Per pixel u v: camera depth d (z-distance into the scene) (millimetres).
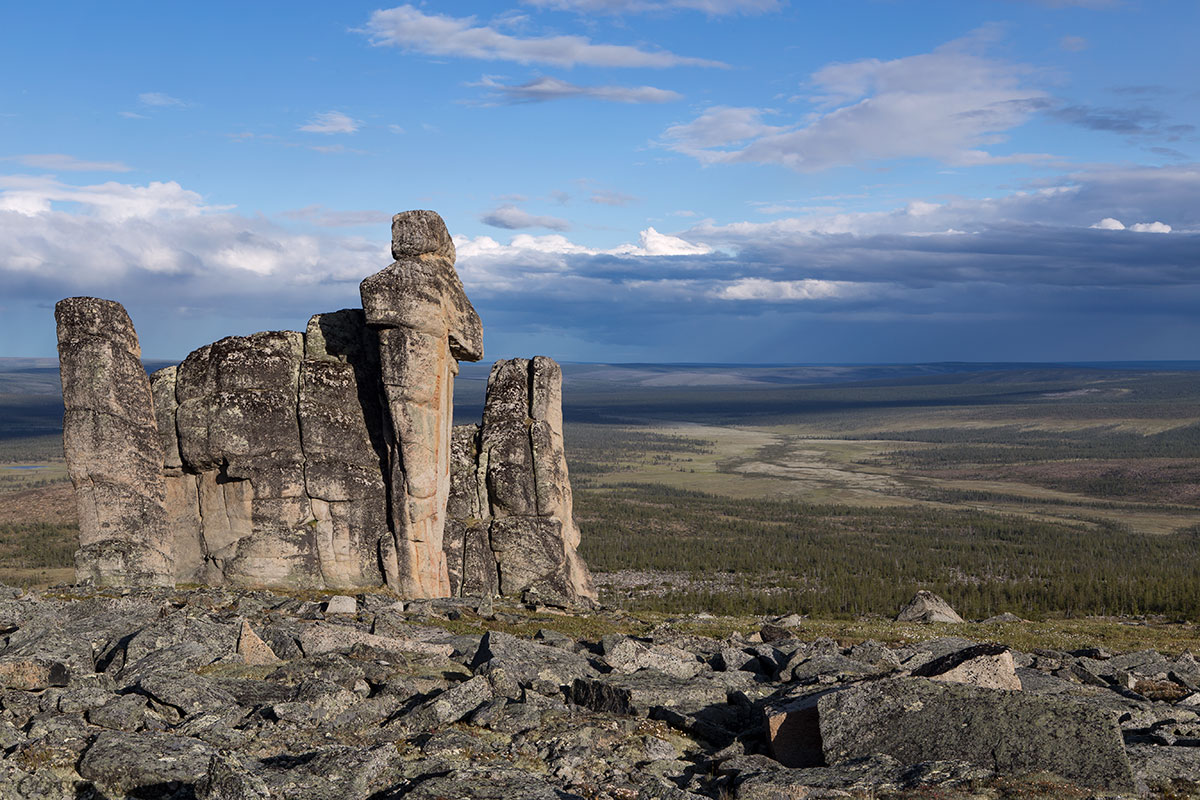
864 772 21641
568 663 33375
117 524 54125
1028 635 56719
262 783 18688
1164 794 21375
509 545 67188
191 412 59125
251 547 58750
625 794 21234
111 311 55000
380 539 58844
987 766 21891
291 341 61312
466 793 19938
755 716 27781
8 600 39594
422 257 58219
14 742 22203
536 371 71438
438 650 33969
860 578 179250
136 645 31203
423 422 57938
